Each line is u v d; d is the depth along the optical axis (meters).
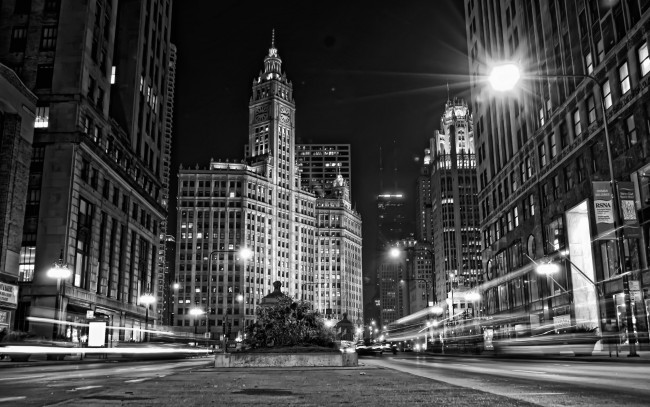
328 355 23.47
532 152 65.50
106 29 74.62
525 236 67.81
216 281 188.38
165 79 103.31
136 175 85.75
